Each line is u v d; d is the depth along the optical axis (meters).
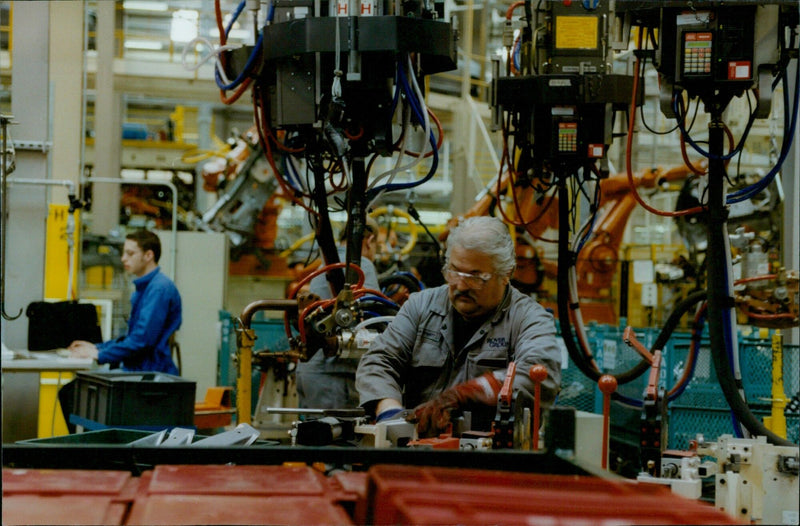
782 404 4.21
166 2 10.47
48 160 5.44
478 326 2.72
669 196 10.29
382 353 2.74
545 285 8.55
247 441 2.20
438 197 12.64
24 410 5.20
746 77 2.80
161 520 1.14
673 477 2.01
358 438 2.31
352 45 2.74
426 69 3.14
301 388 4.21
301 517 1.16
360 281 3.18
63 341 4.98
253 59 3.03
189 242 7.59
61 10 6.67
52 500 1.22
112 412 3.57
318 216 3.33
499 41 12.27
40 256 5.17
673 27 2.89
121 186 12.09
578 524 1.08
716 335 2.79
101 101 10.03
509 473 1.31
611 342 5.50
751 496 2.05
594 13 3.59
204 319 7.56
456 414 2.34
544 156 3.62
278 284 9.51
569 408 1.49
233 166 9.50
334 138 2.91
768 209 6.25
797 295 4.04
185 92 11.06
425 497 1.14
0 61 6.64
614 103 3.53
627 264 7.70
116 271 8.23
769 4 2.79
